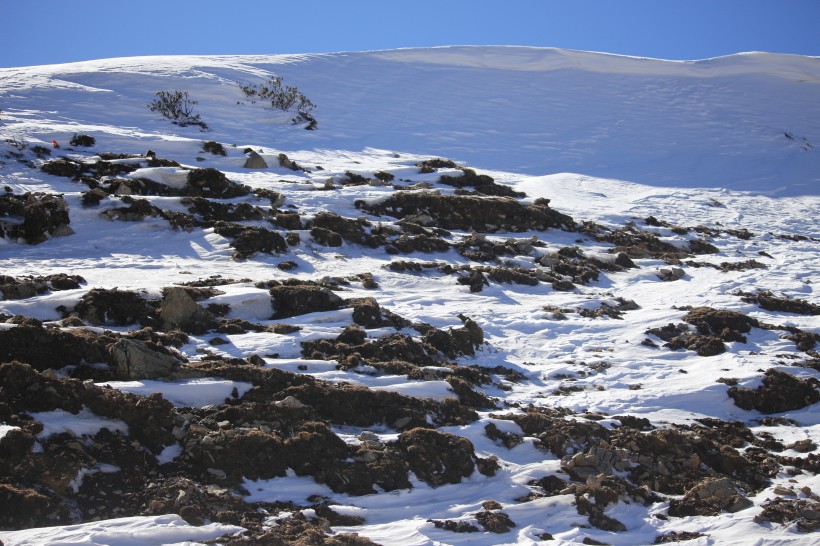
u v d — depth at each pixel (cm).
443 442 1052
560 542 872
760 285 2114
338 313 1538
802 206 3278
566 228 2555
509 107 4475
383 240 2186
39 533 758
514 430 1153
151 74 3906
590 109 4569
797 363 1505
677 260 2355
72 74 3725
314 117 3825
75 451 899
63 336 1122
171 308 1405
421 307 1736
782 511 966
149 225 2041
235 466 948
